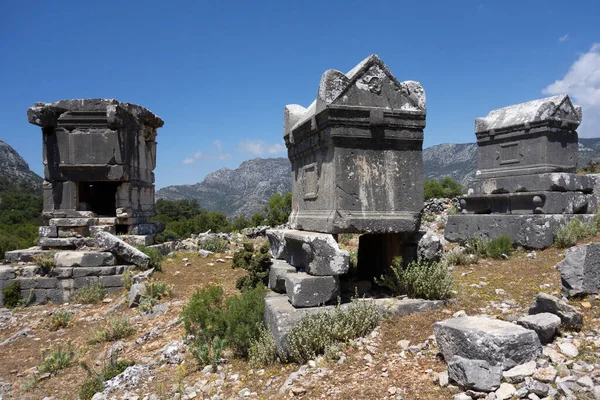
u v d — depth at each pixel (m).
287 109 8.19
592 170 27.98
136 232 13.97
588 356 4.34
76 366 7.17
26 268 11.27
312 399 4.36
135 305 9.84
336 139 6.23
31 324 9.60
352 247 14.17
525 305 6.31
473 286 7.41
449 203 17.95
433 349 5.00
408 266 6.62
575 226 10.11
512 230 10.71
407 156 6.57
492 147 12.12
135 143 14.38
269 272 7.47
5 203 48.44
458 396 3.85
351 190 6.27
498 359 4.14
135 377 6.01
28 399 6.12
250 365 5.64
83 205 13.50
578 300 6.06
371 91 6.39
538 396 3.71
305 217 7.22
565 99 10.96
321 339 5.33
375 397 4.17
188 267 12.79
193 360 6.27
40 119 12.53
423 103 6.59
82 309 10.38
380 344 5.32
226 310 6.80
